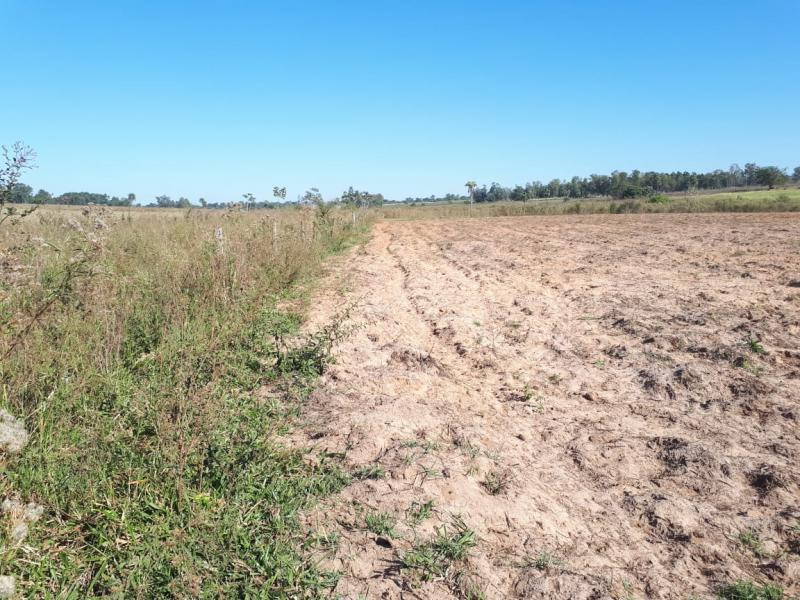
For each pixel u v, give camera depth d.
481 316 9.16
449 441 4.56
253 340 6.46
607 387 6.15
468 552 3.27
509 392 5.96
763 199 52.47
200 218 14.64
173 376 5.14
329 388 5.47
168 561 2.99
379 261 16.52
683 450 4.65
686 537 3.65
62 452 3.68
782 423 5.18
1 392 4.09
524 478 4.18
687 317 8.51
